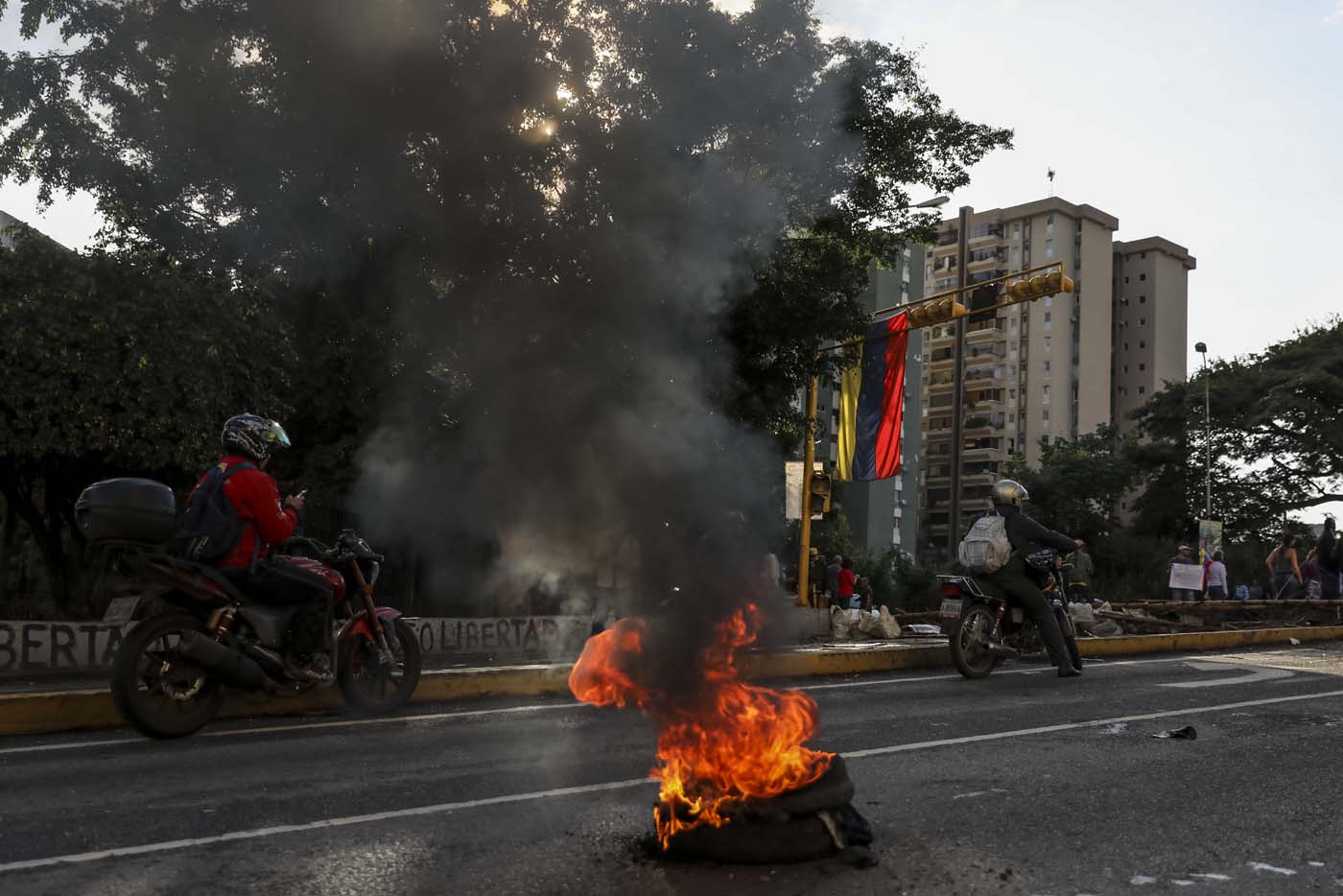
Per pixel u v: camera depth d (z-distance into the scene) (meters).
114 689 6.44
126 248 13.95
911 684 10.18
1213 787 5.27
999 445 107.00
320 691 8.16
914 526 78.06
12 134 13.88
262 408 13.23
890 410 17.94
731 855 3.82
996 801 4.92
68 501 13.45
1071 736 6.88
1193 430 59.50
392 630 8.06
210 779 5.40
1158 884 3.66
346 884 3.62
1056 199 107.50
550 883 3.64
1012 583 10.73
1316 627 16.73
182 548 6.89
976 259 110.75
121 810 4.70
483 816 4.60
